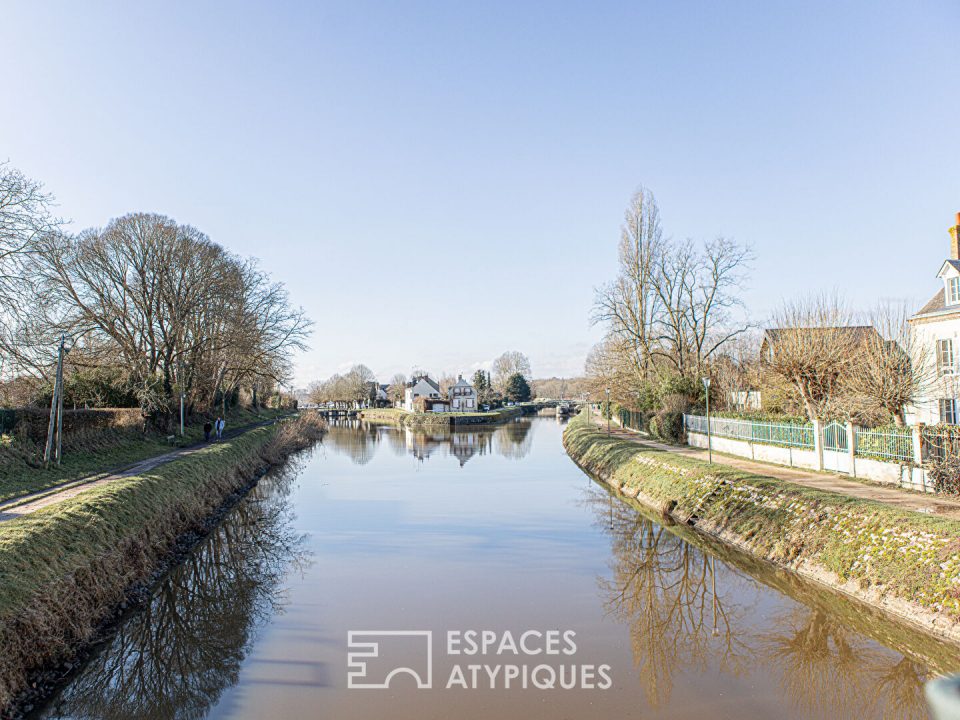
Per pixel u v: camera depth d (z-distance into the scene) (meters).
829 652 9.45
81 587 10.28
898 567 10.49
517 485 26.55
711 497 17.67
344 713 7.89
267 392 70.44
